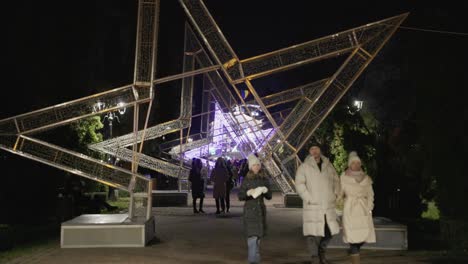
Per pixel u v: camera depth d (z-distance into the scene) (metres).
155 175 34.56
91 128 24.47
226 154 38.78
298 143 19.52
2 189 19.38
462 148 11.50
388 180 17.22
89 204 20.03
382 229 11.03
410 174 16.36
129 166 30.89
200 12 15.62
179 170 24.89
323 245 9.13
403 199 17.17
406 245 10.96
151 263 9.60
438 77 11.90
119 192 29.53
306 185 8.84
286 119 19.33
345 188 8.67
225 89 26.16
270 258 10.23
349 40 15.42
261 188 8.59
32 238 13.82
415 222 15.95
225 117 31.28
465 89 11.55
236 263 9.68
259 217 8.65
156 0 12.62
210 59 25.98
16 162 19.98
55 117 12.42
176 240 12.50
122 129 37.53
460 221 11.13
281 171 20.89
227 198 19.42
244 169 22.03
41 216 19.44
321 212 8.69
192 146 31.83
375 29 15.42
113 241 11.32
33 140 12.23
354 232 8.48
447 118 11.72
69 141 21.89
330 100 18.42
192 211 20.25
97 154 25.91
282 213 18.94
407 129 16.47
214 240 12.54
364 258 10.02
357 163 8.77
